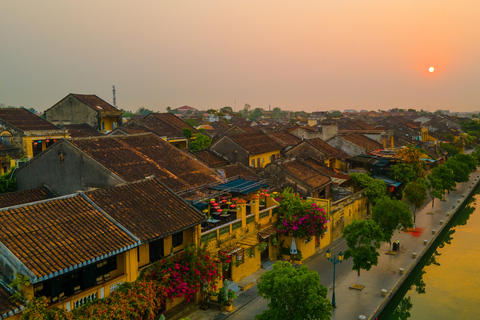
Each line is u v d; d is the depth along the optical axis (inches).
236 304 912.9
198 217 852.6
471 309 1023.6
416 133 3422.7
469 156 2551.7
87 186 997.8
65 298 631.8
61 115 2432.3
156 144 1242.6
